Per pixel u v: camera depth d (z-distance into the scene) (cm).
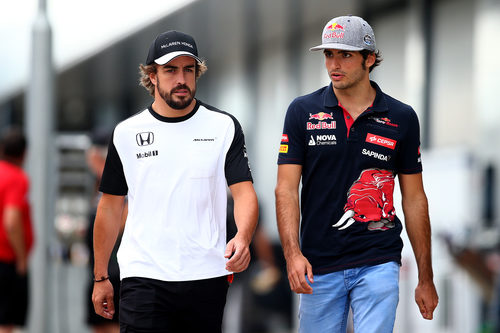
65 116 7731
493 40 3353
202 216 1387
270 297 3722
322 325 1497
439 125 3719
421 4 3794
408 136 1486
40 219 2905
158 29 4012
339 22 1445
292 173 1491
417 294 1538
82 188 4259
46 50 2944
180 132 1384
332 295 1480
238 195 1389
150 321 1378
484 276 3064
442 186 3125
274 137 5016
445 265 3080
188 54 1339
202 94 6181
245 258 1324
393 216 1488
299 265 1423
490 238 3075
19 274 2753
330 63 1448
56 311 3472
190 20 3875
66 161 4288
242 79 5416
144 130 1388
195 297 1381
